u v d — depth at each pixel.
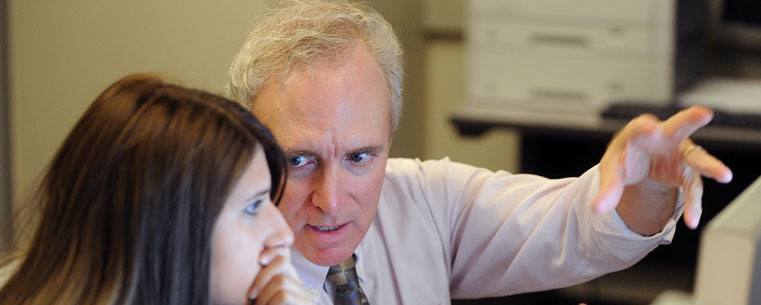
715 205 3.26
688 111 0.97
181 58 2.92
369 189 1.24
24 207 1.11
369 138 1.21
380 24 1.32
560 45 2.96
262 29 1.28
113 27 2.96
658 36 2.84
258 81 1.22
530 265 1.43
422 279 1.51
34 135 3.08
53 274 1.02
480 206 1.50
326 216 1.22
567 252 1.37
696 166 0.96
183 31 2.90
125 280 0.99
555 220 1.39
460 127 3.04
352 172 1.23
